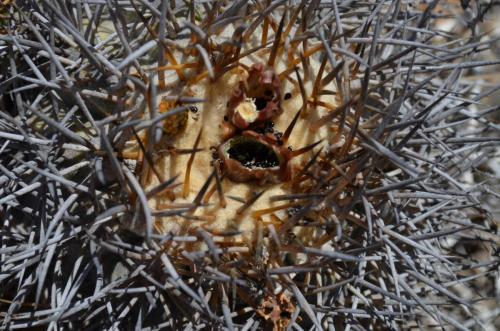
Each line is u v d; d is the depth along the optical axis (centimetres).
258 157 31
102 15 33
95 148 30
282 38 32
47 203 31
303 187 31
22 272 31
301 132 31
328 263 31
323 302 33
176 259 30
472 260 39
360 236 33
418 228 36
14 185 32
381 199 33
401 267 34
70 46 32
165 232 30
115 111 31
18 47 31
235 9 31
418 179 30
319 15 34
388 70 35
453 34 39
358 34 34
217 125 31
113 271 32
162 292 32
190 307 31
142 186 30
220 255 30
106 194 31
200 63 31
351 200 30
